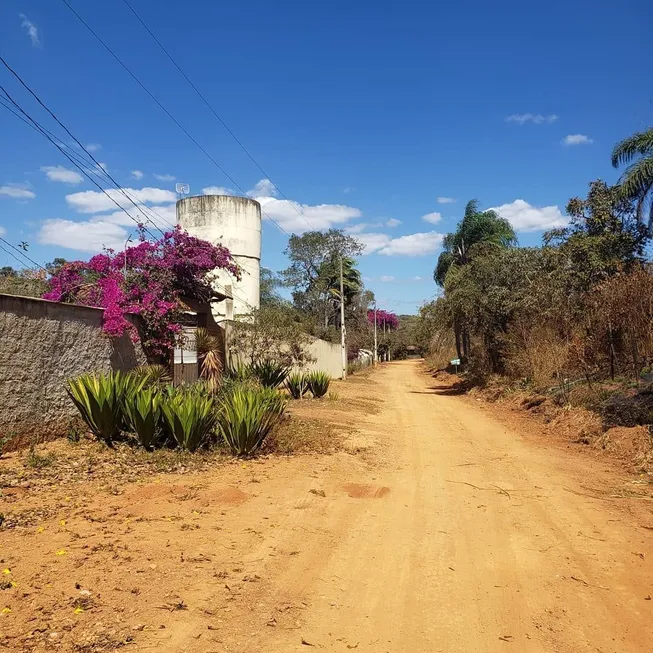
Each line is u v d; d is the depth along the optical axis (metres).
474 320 26.77
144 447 8.95
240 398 9.93
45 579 4.35
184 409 9.02
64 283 13.59
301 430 12.34
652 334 14.04
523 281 24.06
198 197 23.52
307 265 49.62
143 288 13.17
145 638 3.66
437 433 13.78
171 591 4.34
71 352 10.00
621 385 15.16
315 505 7.01
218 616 4.04
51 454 8.16
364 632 3.99
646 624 4.21
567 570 5.21
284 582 4.71
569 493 7.95
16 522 5.54
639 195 18.89
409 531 6.25
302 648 3.71
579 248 19.34
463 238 36.78
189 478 7.76
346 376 39.12
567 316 19.27
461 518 6.77
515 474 9.16
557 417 14.79
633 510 7.11
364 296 71.81
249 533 5.78
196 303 16.77
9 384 8.42
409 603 4.49
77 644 3.52
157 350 13.13
